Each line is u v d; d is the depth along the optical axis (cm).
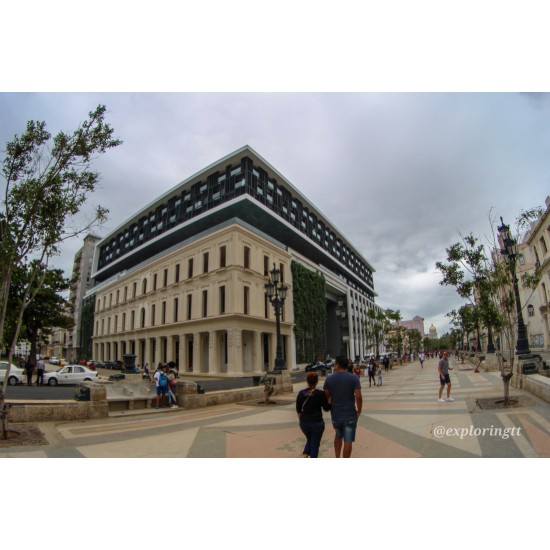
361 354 7869
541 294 3478
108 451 659
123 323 5528
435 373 2884
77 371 2662
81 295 8956
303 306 4909
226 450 658
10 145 826
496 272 1073
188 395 1286
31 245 838
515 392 1243
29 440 745
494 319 1041
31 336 3778
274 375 1700
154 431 855
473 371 2578
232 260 3791
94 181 893
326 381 538
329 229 7238
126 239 7288
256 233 4262
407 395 1416
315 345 5106
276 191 5419
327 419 976
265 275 4272
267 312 4166
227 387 2395
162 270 4738
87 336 7294
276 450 649
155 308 4775
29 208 819
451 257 1117
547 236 3042
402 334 7762
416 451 591
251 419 1016
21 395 1694
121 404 1218
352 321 7481
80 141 852
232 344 3612
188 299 4300
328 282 6212
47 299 3656
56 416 985
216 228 4184
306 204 6188
